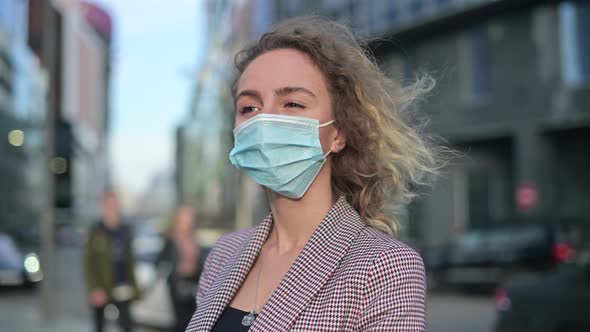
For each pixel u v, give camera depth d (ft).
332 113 5.74
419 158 6.20
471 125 64.39
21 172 82.79
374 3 66.33
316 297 4.93
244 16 72.08
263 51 5.96
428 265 48.55
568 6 58.44
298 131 5.52
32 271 49.55
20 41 106.01
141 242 49.24
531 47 60.54
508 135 63.82
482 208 67.72
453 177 68.59
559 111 58.75
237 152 5.65
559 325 22.82
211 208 69.97
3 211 78.79
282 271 5.47
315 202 5.72
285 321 4.88
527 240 44.42
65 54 33.50
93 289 22.11
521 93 61.26
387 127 5.91
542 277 24.21
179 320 22.40
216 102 53.98
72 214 36.76
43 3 32.37
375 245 4.99
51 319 33.19
